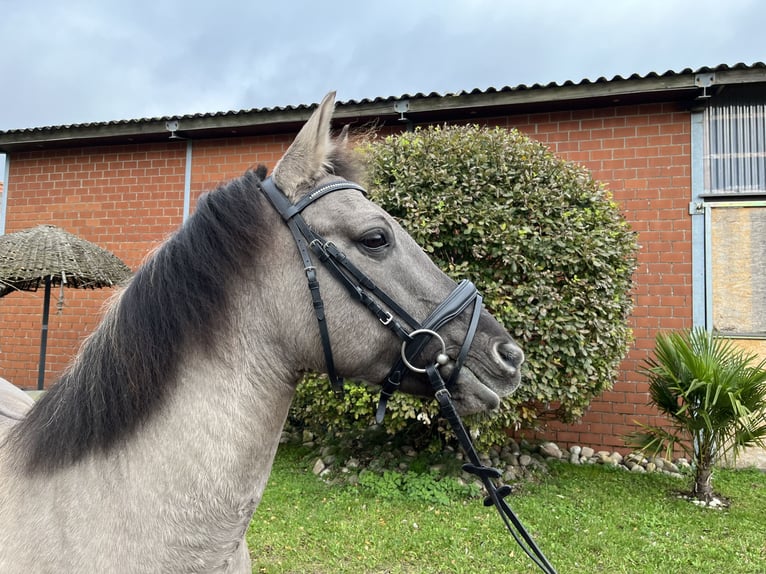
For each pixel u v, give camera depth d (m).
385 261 1.38
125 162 7.32
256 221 1.30
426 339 1.36
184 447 1.17
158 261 1.30
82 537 1.10
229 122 6.50
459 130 4.73
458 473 4.48
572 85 5.37
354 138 1.78
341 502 4.02
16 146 7.45
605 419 5.43
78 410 1.20
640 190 5.58
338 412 4.39
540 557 1.44
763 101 5.36
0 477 1.22
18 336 7.36
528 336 4.07
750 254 5.29
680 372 4.14
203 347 1.22
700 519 3.76
